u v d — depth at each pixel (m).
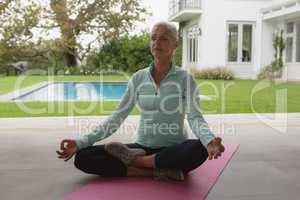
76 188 2.92
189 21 18.67
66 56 11.19
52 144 4.38
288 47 15.43
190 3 17.19
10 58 8.05
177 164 3.02
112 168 3.16
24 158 3.80
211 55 16.47
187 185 2.98
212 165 3.53
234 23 16.58
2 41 7.25
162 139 3.15
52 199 2.69
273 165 3.59
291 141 4.62
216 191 2.87
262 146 4.35
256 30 16.53
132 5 7.05
